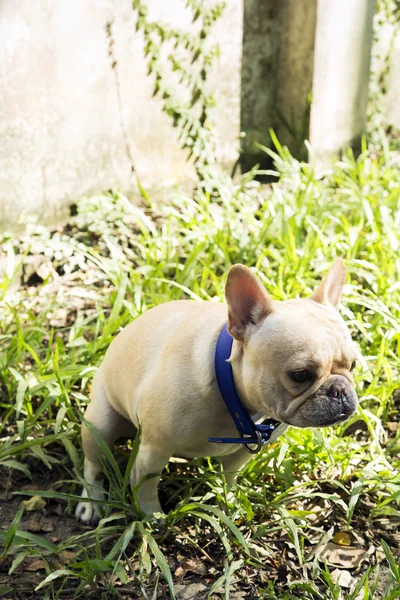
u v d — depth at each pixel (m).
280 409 1.24
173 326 1.37
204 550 1.40
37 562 1.36
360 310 1.93
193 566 1.36
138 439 1.37
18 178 2.21
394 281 1.90
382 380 1.76
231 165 2.86
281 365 1.22
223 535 1.34
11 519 1.45
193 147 2.69
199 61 2.62
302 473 1.54
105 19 2.32
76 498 1.39
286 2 2.76
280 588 1.33
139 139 2.53
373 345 1.78
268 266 2.00
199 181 2.75
